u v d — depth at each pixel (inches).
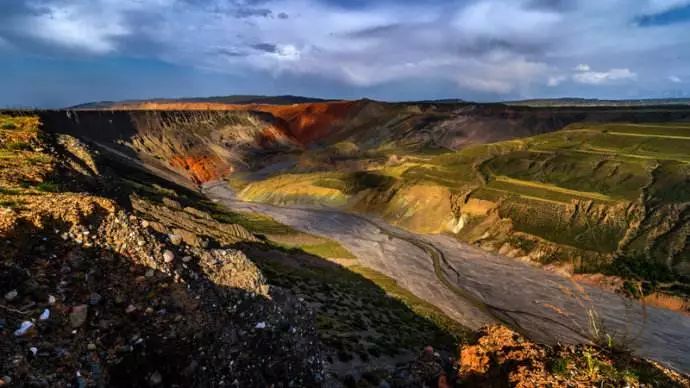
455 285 2529.5
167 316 477.4
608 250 2859.3
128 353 427.5
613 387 378.3
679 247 2731.3
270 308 599.2
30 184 783.7
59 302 419.5
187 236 1071.6
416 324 1533.0
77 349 396.8
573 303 2279.8
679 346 1850.4
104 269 477.1
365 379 796.0
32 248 454.9
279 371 555.8
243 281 596.1
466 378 495.8
